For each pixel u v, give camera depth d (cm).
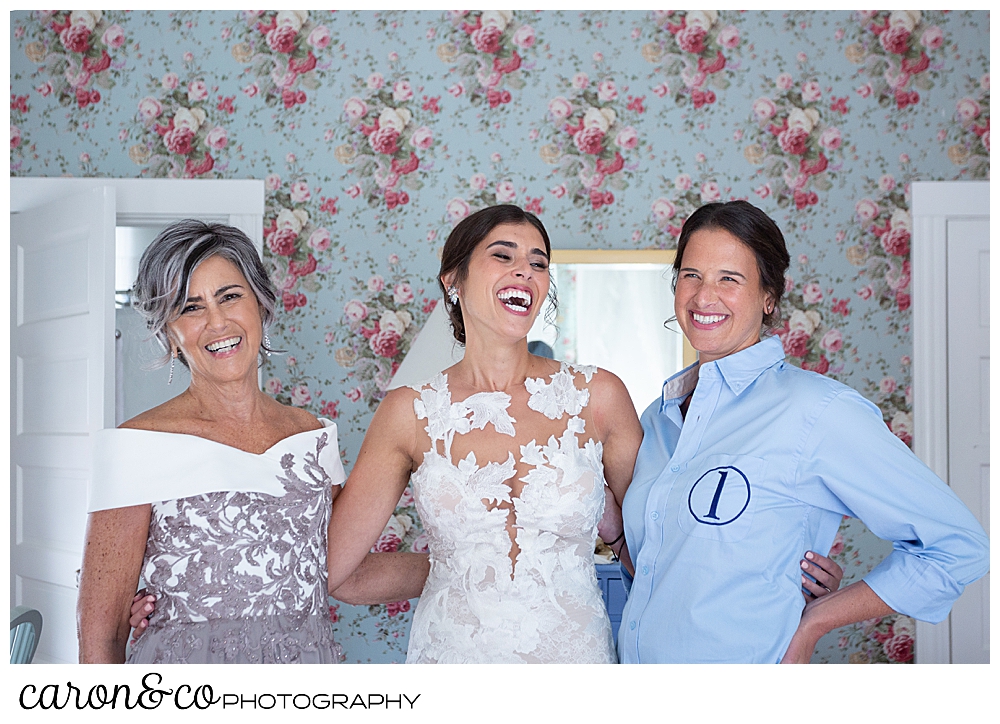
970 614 291
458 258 154
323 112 292
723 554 136
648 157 293
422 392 156
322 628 150
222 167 291
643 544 150
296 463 149
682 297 154
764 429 141
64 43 293
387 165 292
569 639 143
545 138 292
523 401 154
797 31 296
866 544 288
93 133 292
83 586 137
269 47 292
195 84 292
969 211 293
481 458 149
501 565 145
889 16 296
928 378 293
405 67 292
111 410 247
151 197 289
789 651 135
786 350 293
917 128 296
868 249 295
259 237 289
